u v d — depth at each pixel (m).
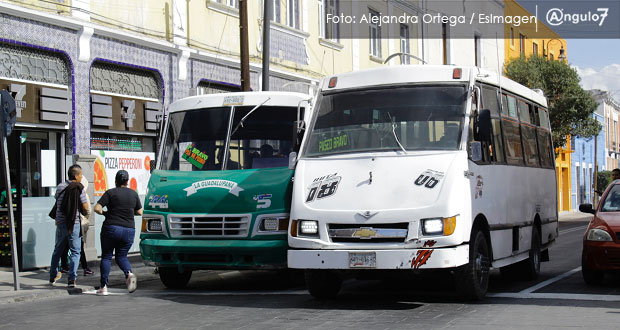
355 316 10.53
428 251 10.77
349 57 32.12
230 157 14.12
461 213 10.98
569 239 28.22
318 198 11.47
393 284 14.73
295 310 11.22
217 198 13.54
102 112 19.36
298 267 11.32
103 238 13.86
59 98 18.06
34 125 17.48
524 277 15.01
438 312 10.77
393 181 11.26
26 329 10.13
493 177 12.62
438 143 11.66
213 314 11.03
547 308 11.04
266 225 13.34
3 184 17.41
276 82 26.97
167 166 14.50
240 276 16.92
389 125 11.98
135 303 12.54
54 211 15.20
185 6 22.56
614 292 12.95
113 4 19.88
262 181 13.55
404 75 12.36
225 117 14.50
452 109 11.91
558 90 43.44
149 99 21.30
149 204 14.07
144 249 14.02
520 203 14.27
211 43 23.67
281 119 14.40
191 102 14.89
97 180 19.31
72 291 14.10
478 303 11.66
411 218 10.89
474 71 12.33
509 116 14.21
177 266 13.84
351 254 11.02
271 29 26.62
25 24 17.25
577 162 67.69
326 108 12.59
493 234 12.40
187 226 13.66
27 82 17.41
